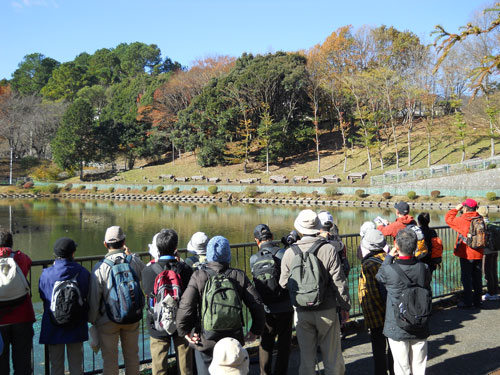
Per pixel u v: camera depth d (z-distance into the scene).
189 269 4.20
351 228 31.56
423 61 53.62
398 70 57.16
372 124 62.28
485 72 4.76
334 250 4.26
